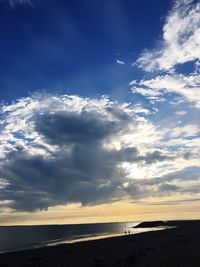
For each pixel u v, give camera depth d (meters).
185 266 31.97
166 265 33.28
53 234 158.50
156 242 57.03
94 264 38.06
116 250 49.09
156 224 185.12
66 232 180.00
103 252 47.97
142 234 83.38
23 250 62.66
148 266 33.78
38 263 42.47
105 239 75.31
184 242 53.47
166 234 75.25
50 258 46.69
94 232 157.38
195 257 36.28
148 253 42.72
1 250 71.88
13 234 175.75
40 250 59.78
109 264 37.31
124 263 37.06
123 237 77.44
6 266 41.81
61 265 39.22
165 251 43.28
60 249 58.50
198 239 57.47
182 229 94.31
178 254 39.50
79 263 39.56
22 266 40.78
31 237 133.88
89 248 55.75
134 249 48.56
